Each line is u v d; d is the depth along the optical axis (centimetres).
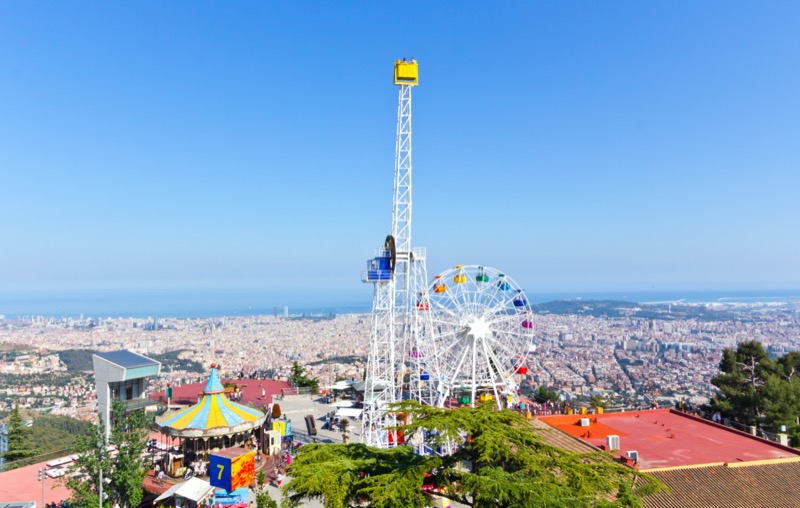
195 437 4759
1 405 10856
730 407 5759
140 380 5694
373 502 2080
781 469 3572
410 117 5772
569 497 2056
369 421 5591
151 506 4234
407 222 5709
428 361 6166
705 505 3194
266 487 4503
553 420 4959
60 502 4159
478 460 2267
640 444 4122
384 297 5706
